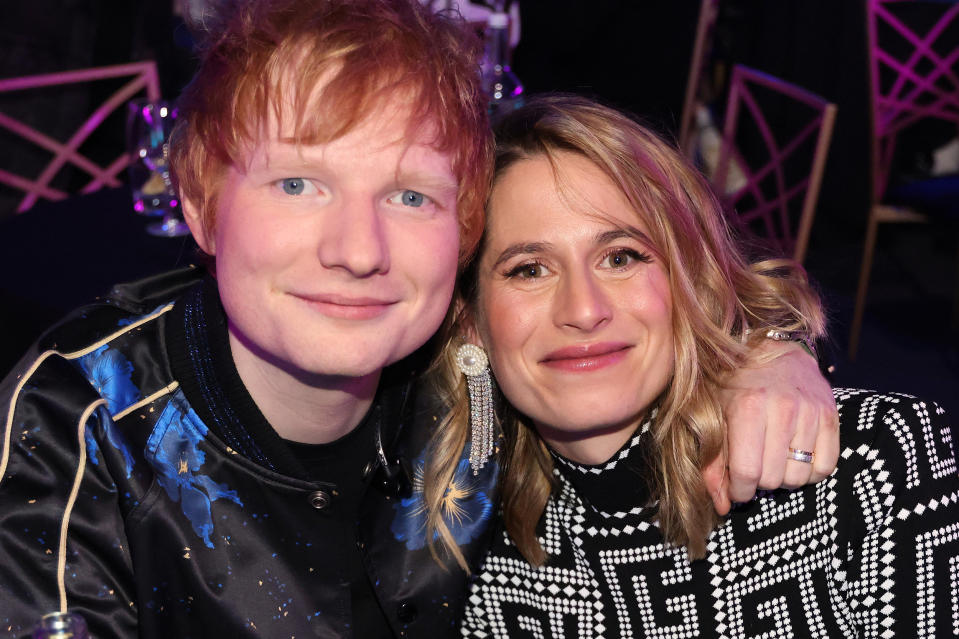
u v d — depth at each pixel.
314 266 1.11
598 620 1.53
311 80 1.08
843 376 4.11
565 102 1.41
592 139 1.33
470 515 1.47
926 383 4.05
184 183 1.22
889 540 1.40
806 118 5.20
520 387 1.38
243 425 1.26
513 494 1.52
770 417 1.37
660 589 1.50
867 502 1.42
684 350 1.39
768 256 1.77
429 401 1.50
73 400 1.22
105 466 1.22
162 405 1.28
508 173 1.36
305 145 1.08
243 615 1.26
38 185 3.55
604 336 1.32
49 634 0.96
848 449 1.44
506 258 1.35
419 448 1.47
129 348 1.32
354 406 1.30
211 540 1.25
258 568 1.27
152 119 2.62
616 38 5.54
